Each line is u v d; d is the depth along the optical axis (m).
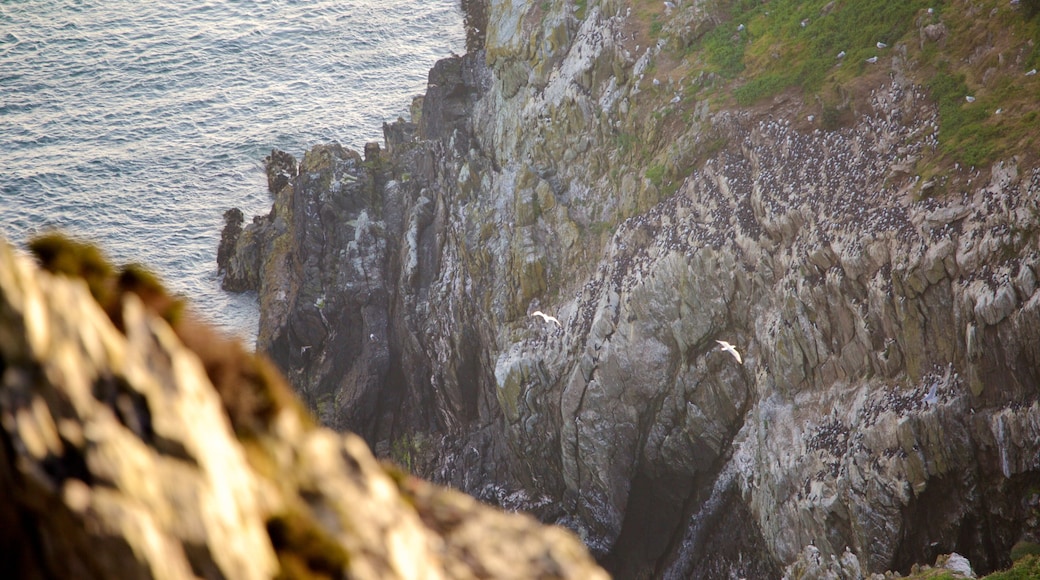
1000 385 46.12
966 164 51.41
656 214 67.12
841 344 54.06
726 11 75.81
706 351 61.81
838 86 62.22
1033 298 44.38
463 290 80.94
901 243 50.84
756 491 58.00
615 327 65.19
